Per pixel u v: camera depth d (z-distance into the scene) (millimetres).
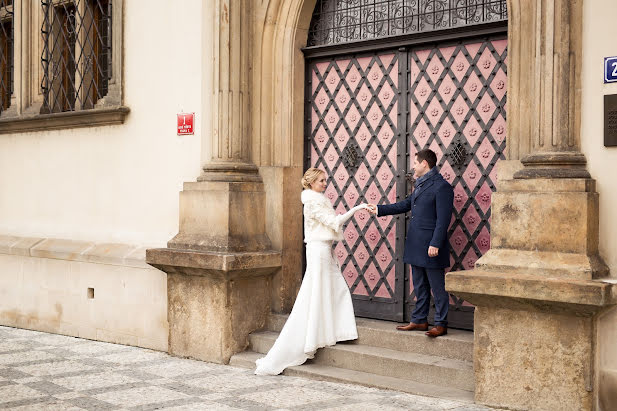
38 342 8781
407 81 7324
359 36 7652
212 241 7664
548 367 5637
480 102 6859
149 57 8570
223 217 7633
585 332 5496
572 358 5543
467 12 6934
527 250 5836
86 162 9242
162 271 8148
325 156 7914
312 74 7992
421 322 6883
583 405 5504
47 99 9867
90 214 9188
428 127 7184
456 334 6723
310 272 7074
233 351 7574
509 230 5922
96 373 7117
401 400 6027
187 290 7816
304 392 6332
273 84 7965
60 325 9336
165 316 8211
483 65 6840
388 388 6371
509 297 5660
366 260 7621
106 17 9352
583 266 5543
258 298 7812
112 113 8805
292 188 7922
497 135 6754
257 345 7633
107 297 8789
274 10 7891
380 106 7512
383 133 7492
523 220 5852
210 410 5801
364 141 7625
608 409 5605
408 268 7328
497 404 5848
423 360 6480
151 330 8352
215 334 7574
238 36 7836
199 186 7832
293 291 7969
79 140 9328
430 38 7113
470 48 6922
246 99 7934
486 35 6793
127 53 8797
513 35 6203
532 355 5703
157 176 8500
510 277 5648
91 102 9297
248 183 7809
